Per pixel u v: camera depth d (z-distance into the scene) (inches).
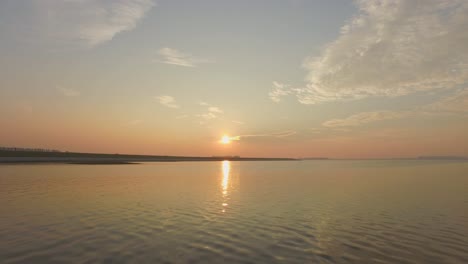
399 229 680.4
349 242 578.9
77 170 2514.8
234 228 675.4
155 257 483.2
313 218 786.2
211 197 1137.4
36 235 601.6
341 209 910.4
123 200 1040.2
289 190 1381.6
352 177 2233.0
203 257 485.7
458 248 547.2
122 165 3789.4
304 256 498.0
